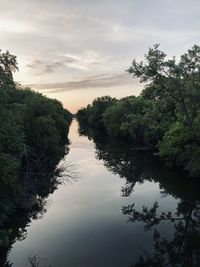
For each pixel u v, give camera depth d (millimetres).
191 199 35062
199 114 42375
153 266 21188
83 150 72688
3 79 23141
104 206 32688
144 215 30359
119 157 61750
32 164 40750
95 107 134875
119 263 21250
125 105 87188
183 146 46281
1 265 20906
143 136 72688
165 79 39469
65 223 28125
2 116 22000
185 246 24469
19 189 24891
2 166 21703
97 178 44906
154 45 38688
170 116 50719
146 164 53875
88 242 24328
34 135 46719
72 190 38531
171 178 43938
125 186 40469
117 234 25938
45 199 34844
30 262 21266
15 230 26625
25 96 56844
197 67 38969
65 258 21797
